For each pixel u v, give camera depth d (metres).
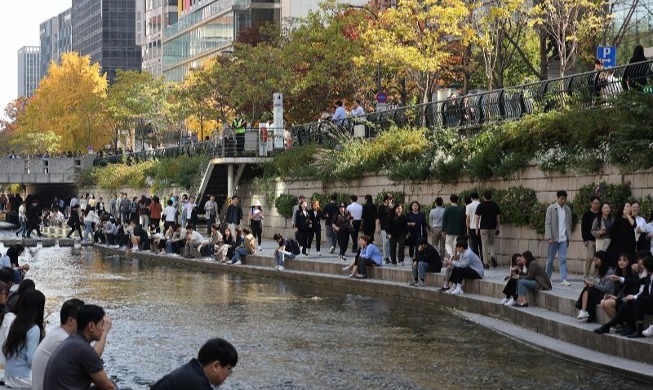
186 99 81.25
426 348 21.64
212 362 8.79
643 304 19.28
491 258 32.03
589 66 52.28
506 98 37.75
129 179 82.94
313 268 37.84
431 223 34.66
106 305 29.77
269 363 20.03
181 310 28.47
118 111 106.25
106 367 19.75
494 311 26.02
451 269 28.95
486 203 31.80
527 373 18.61
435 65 49.31
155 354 21.22
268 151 55.84
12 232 79.75
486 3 48.91
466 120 40.44
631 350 19.03
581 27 46.03
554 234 26.38
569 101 33.53
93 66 129.50
